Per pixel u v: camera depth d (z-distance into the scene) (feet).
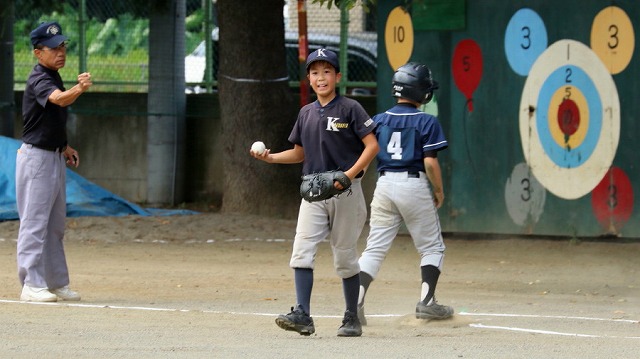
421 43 165.99
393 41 168.35
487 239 164.55
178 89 207.92
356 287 85.51
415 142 93.86
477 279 131.44
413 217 94.22
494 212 161.89
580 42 154.20
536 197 158.81
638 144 150.71
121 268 138.41
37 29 106.63
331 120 82.33
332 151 82.64
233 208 188.85
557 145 156.56
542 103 157.58
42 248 107.76
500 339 83.71
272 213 187.01
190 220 177.58
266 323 93.45
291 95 191.52
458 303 110.83
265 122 187.62
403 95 94.94
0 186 181.27
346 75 202.08
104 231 170.09
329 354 73.67
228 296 114.73
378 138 94.94
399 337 85.30
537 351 75.66
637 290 122.52
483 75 161.79
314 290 120.88
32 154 107.14
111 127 213.46
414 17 165.89
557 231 157.17
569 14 154.92
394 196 93.81
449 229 165.27
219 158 210.38
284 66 190.39
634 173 151.23
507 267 141.08
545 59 157.07
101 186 214.48
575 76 154.92
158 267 139.74
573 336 85.71
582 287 124.88
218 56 210.38
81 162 215.10
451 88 164.35
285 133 189.16
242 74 187.42
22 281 108.78
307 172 84.02
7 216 176.35
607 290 122.52
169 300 110.93
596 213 154.30
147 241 165.48
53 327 88.02
